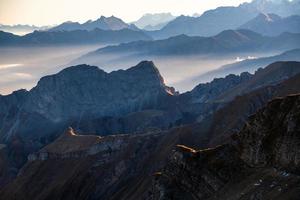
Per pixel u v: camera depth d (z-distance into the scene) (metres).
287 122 152.75
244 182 150.50
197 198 167.00
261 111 164.75
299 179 133.50
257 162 156.88
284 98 162.12
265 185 140.62
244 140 166.25
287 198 127.19
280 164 146.62
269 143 155.25
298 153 143.25
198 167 173.00
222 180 162.50
